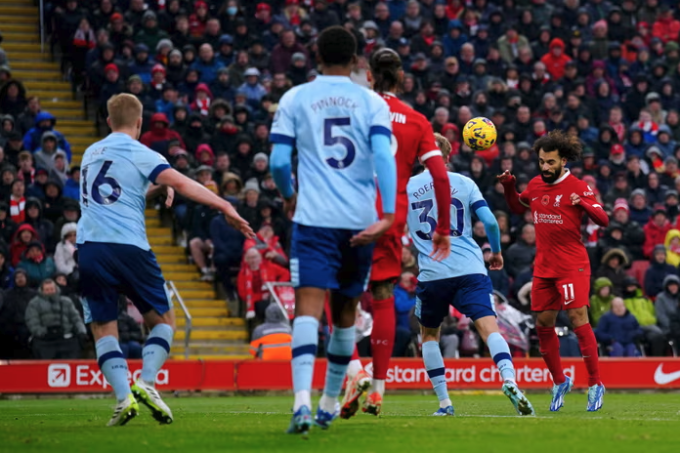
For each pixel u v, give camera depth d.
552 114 63.12
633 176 59.03
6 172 46.38
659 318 48.00
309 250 15.87
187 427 17.91
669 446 14.55
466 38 67.50
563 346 45.28
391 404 32.25
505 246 50.94
